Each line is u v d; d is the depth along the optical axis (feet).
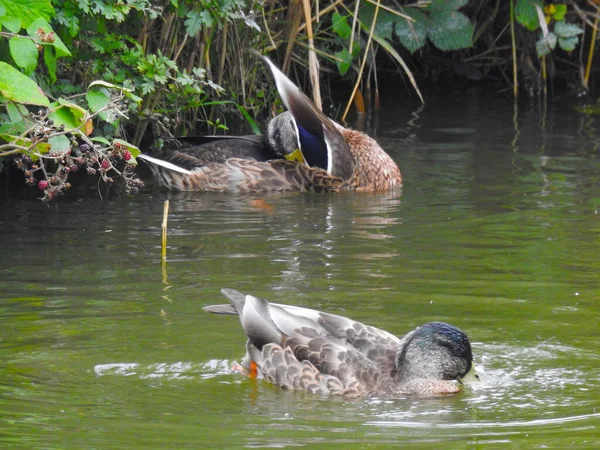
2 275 38.75
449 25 74.02
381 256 41.47
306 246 43.14
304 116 58.08
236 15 55.01
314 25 71.26
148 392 28.63
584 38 84.12
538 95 80.69
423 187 54.44
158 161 55.21
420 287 37.35
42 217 48.21
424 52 85.46
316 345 29.86
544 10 76.95
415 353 29.84
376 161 55.93
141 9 49.98
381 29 74.13
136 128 59.06
